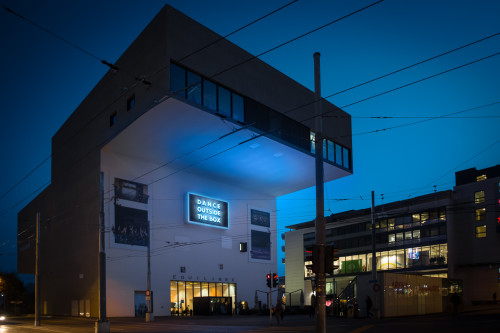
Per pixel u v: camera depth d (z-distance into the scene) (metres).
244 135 40.22
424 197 66.19
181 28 34.94
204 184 51.69
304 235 82.31
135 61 37.31
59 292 49.22
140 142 41.41
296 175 52.12
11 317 51.62
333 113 51.12
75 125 49.81
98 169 43.03
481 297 59.31
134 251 43.69
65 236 49.28
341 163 50.81
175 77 34.03
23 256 68.62
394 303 31.80
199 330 23.66
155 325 28.83
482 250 60.22
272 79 43.28
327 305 39.66
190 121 37.25
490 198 60.97
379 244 68.94
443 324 22.02
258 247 57.00
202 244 50.28
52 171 55.91
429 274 63.72
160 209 46.75
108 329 22.72
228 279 52.25
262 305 55.62
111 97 41.34
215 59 37.38
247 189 57.09
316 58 15.70
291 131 44.38
